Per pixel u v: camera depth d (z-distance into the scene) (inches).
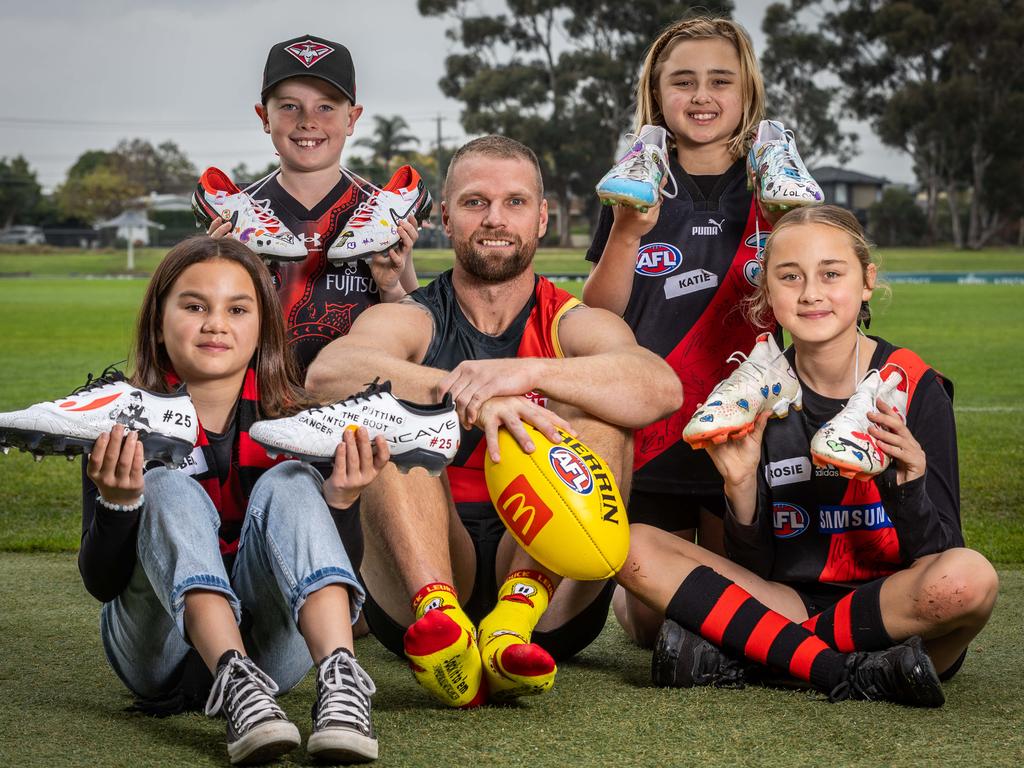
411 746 88.3
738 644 103.9
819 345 110.3
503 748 87.5
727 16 146.3
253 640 96.2
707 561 110.3
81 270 2177.7
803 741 88.7
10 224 3437.5
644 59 149.2
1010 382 438.6
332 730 81.9
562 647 116.3
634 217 130.0
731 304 141.4
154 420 88.7
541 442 105.8
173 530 88.4
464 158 119.0
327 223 154.9
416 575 103.6
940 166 2267.5
